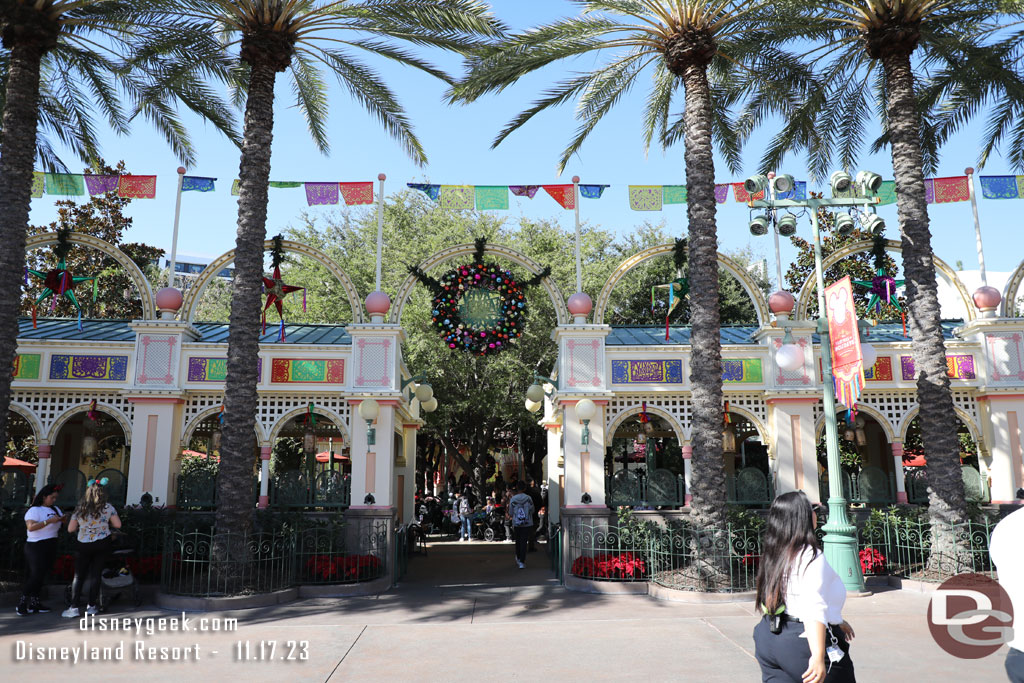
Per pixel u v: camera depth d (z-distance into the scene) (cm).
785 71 1416
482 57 1288
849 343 982
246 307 1085
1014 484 1307
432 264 1398
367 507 1273
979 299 1382
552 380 1573
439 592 1116
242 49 1161
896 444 1372
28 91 1112
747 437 1888
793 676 341
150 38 1285
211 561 1011
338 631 812
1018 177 1359
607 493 1338
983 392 1342
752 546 1086
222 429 1060
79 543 905
